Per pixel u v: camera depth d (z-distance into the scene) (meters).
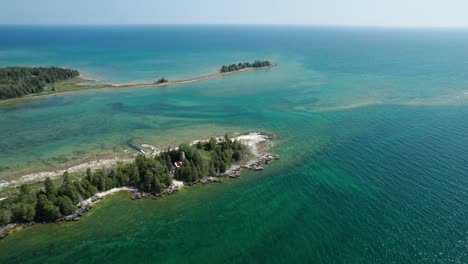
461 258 49.00
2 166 83.06
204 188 72.19
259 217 61.75
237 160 82.56
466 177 71.25
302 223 59.19
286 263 50.41
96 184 69.62
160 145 96.00
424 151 85.38
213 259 52.00
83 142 98.56
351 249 52.19
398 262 48.94
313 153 88.00
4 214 58.47
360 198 65.56
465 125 104.56
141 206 65.88
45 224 60.25
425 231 54.88
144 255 53.25
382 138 95.75
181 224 60.50
